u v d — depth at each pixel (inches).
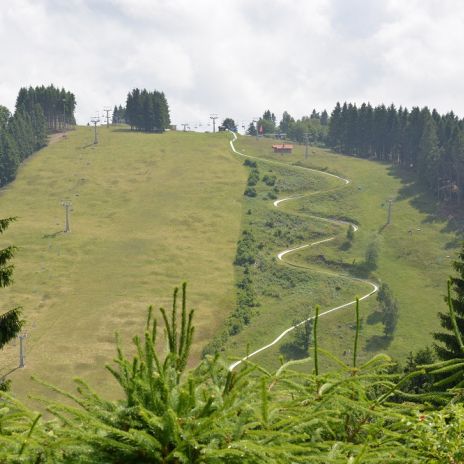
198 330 4168.3
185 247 5639.8
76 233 5767.7
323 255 5541.3
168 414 124.3
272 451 123.0
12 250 742.5
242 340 4089.6
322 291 4842.5
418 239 5821.9
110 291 4712.1
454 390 161.5
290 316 4424.2
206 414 131.2
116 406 137.9
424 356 1526.8
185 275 5093.5
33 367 3457.2
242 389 142.3
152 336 140.5
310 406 147.0
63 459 121.6
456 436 150.2
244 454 121.8
